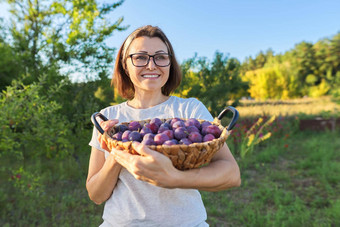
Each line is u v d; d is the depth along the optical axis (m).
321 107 15.55
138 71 1.32
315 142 8.70
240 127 8.65
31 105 4.63
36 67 7.16
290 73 34.06
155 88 1.35
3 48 6.82
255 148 8.43
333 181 5.35
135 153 0.95
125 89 1.71
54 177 5.54
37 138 4.92
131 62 1.33
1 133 4.38
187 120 1.17
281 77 30.08
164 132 1.02
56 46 6.98
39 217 3.93
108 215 1.34
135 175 0.95
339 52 34.66
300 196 4.77
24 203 4.20
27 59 7.10
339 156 7.25
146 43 1.31
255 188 5.19
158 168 0.89
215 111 7.88
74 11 7.55
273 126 9.58
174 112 1.41
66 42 7.07
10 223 3.70
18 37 7.23
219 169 1.06
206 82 8.46
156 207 1.23
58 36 7.63
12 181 4.98
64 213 4.10
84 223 3.73
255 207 4.25
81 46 7.11
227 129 1.02
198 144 0.91
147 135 1.01
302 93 31.06
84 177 5.68
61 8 7.51
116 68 1.67
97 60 7.20
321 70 35.75
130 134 1.08
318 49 36.00
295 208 4.11
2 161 5.89
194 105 1.41
